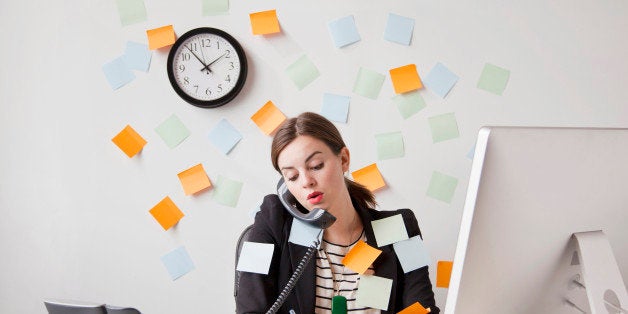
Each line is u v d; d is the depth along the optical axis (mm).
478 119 2158
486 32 2137
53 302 1103
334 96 2186
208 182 2238
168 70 2197
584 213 854
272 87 2205
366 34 2168
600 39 2123
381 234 1457
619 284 846
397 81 2162
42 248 2305
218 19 2205
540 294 871
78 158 2283
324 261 1411
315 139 1360
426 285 1418
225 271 2262
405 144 2186
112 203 2285
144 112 2254
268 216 1466
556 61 2133
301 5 2180
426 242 2201
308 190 1355
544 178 811
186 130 2246
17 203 2301
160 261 2285
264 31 2178
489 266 810
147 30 2225
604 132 845
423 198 2195
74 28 2252
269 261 1384
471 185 790
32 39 2268
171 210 2266
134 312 1062
